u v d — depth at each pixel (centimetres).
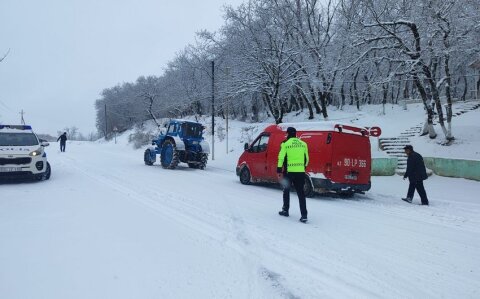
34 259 498
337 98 3491
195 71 3856
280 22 2305
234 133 2864
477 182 1439
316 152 1089
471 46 1672
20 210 774
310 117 2741
